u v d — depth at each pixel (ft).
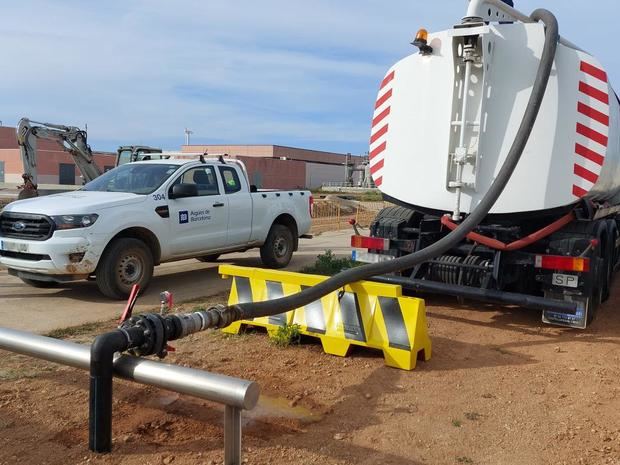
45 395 14.26
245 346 18.44
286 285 18.94
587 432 13.00
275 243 34.37
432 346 19.10
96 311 23.30
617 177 23.43
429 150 21.84
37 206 24.36
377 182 23.24
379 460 11.55
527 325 22.17
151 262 26.27
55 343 11.48
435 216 22.38
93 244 23.88
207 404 13.94
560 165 19.90
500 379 16.19
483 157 20.72
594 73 19.44
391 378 15.97
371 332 17.19
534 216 20.57
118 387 14.88
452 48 20.54
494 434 12.84
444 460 11.66
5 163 192.54
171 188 27.78
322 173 266.57
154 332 11.65
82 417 13.05
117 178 29.09
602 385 15.88
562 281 20.31
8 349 11.93
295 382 15.47
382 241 23.53
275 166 225.76
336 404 14.14
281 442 12.13
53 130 55.42
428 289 21.35
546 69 18.84
